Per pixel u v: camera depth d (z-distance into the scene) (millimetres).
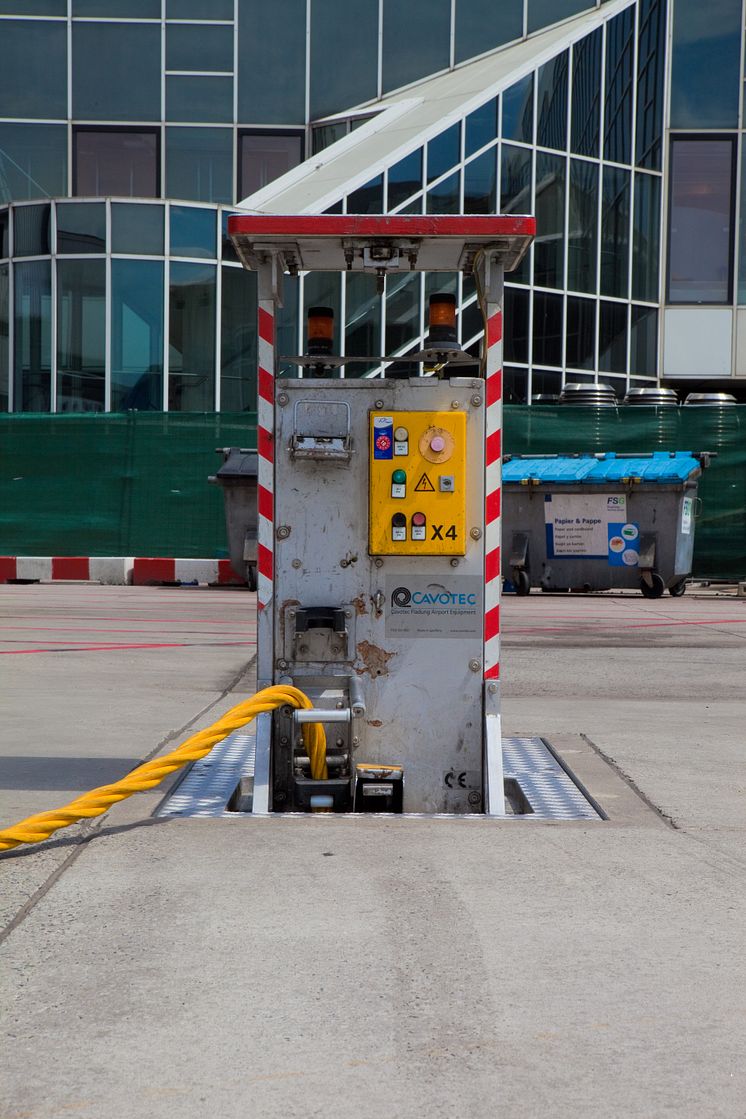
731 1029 2594
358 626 4828
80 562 19922
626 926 3219
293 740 4773
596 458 17297
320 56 27375
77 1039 2508
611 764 5375
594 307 26234
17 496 20531
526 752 5648
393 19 27172
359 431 4781
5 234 23078
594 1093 2305
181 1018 2611
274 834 4105
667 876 3670
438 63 27203
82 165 27641
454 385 4785
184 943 3051
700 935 3158
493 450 4805
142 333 22875
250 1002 2697
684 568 17031
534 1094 2299
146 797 4637
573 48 25531
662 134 26969
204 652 9852
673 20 26797
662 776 5141
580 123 25750
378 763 4855
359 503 4805
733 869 3750
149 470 20312
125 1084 2322
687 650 10453
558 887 3545
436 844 4004
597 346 26312
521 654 10000
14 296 23047
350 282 23172
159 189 27641
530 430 19609
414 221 4590
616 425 19438
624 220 26609
